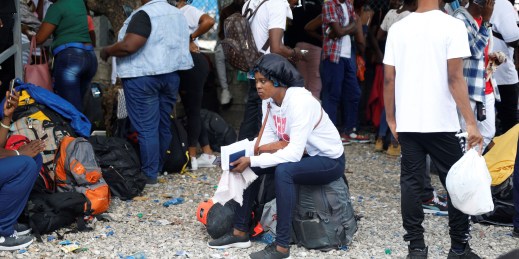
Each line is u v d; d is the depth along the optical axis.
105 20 9.00
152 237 4.84
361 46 8.47
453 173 3.87
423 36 3.95
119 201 5.72
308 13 8.33
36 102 5.38
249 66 5.95
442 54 3.93
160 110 6.34
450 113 3.99
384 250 4.62
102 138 6.02
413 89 3.99
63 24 6.29
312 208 4.56
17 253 4.41
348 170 7.23
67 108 5.42
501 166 5.23
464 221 4.14
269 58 4.25
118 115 6.60
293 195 4.27
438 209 5.50
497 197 5.19
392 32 4.08
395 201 5.98
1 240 4.45
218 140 7.72
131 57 5.95
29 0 7.21
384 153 8.12
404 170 4.17
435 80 3.95
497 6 6.48
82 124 5.46
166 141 6.48
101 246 4.61
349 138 8.71
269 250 4.31
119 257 4.40
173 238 4.83
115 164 5.76
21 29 6.34
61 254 4.42
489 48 5.44
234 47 5.93
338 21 7.81
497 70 7.08
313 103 4.27
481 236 4.96
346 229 4.64
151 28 5.91
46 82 5.96
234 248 4.62
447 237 4.93
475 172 3.83
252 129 6.64
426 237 4.92
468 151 3.90
